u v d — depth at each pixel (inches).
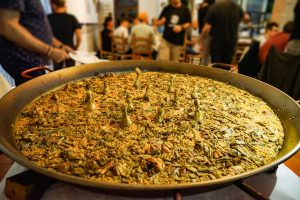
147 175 22.7
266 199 19.3
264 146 28.0
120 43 131.9
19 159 19.3
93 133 28.9
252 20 147.9
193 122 31.7
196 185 17.7
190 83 46.3
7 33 42.4
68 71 44.6
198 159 24.9
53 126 30.4
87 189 20.3
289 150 24.2
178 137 28.3
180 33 114.0
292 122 30.6
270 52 55.9
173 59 120.3
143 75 50.0
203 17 115.8
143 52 121.6
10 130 28.2
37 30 49.8
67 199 23.0
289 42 72.9
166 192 19.4
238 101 39.3
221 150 26.4
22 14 46.8
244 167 24.3
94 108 34.7
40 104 36.0
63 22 89.0
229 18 94.0
